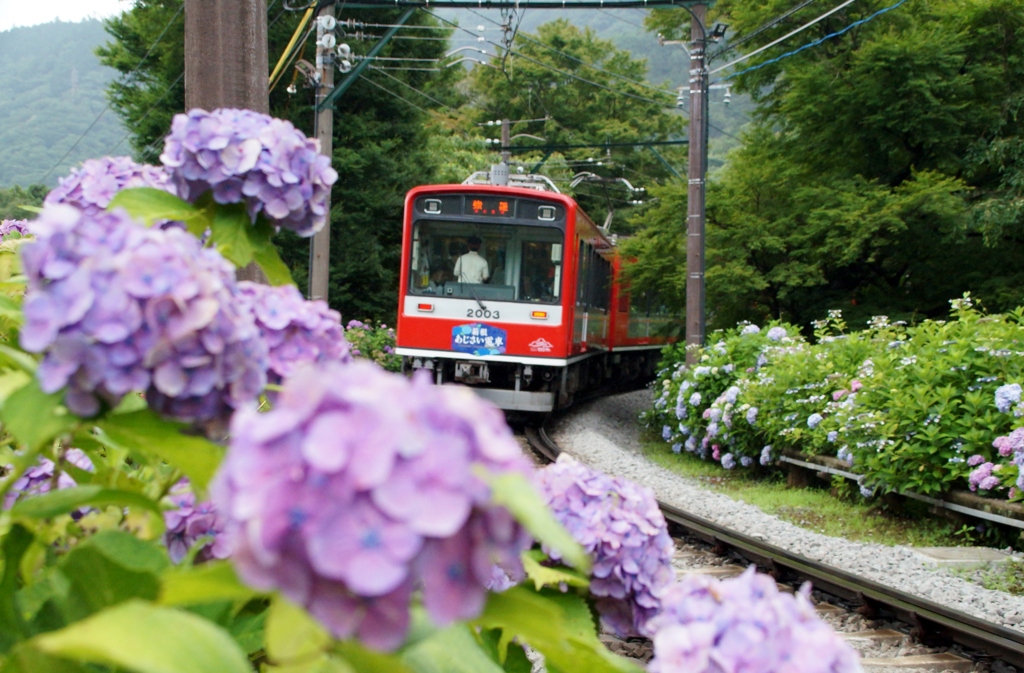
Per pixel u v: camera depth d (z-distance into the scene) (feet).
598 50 160.86
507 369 47.85
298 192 5.80
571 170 149.38
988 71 54.70
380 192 87.66
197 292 4.18
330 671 3.49
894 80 54.49
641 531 5.85
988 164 54.39
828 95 55.93
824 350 37.58
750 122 69.51
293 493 2.91
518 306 46.19
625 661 4.95
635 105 156.66
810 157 59.98
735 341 45.24
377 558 2.86
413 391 3.21
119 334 4.00
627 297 73.26
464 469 3.03
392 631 3.04
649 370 92.79
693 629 4.39
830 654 4.32
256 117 5.94
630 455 44.04
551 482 5.97
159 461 6.61
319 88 54.44
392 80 92.84
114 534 4.63
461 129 146.30
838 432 32.22
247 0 18.49
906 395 28.22
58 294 4.05
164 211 5.67
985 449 26.13
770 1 62.18
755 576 4.68
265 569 2.98
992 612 19.51
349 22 53.11
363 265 86.12
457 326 46.29
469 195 46.57
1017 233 51.83
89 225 4.30
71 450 7.41
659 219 60.80
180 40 84.38
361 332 64.49
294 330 5.43
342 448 2.90
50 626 4.59
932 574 22.41
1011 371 27.43
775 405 36.50
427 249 46.78
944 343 29.91
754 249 55.11
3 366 6.14
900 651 16.94
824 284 57.52
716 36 52.95
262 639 5.51
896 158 57.77
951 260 54.65
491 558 3.30
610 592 5.90
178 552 5.59
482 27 57.47
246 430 3.07
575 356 50.16
